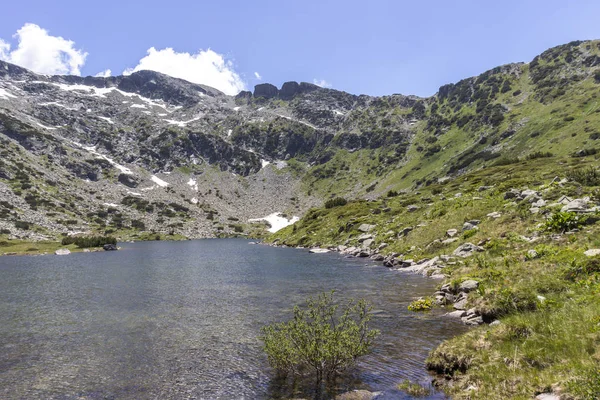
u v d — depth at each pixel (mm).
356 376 14766
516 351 12969
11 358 17797
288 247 94812
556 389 10141
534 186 57406
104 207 187875
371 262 54375
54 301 31141
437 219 59281
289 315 25656
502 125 195750
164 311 27234
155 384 14734
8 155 192250
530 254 27297
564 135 138875
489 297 21281
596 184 46812
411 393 12922
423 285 33906
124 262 66500
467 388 12422
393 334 19891
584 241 26125
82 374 15797
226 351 18562
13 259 76250
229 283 40000
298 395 13352
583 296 16375
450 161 192375
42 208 156625
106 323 24031
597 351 11141
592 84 188750
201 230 187875
